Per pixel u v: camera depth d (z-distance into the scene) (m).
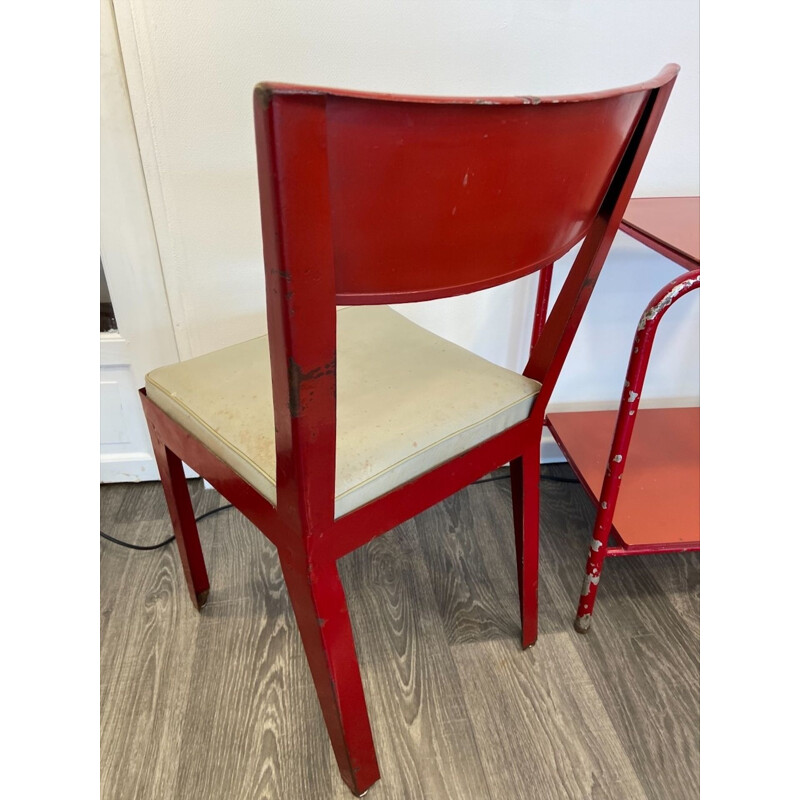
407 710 0.90
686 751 0.86
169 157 0.97
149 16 0.87
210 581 1.10
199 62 0.91
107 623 1.02
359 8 0.90
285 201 0.39
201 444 0.72
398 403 0.72
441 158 0.43
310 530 0.59
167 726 0.88
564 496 1.34
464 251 0.50
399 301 0.49
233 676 0.94
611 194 0.63
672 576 1.14
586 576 0.98
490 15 0.93
